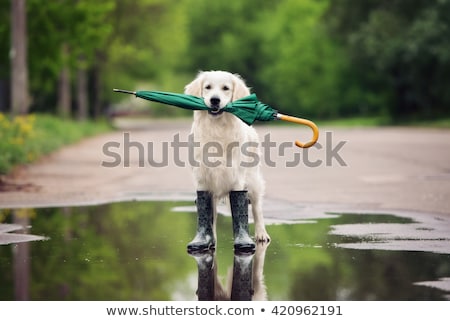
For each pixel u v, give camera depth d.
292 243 9.27
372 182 16.17
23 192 14.95
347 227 10.41
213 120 8.94
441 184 15.38
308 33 69.88
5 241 9.45
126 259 8.34
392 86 60.69
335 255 8.42
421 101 57.28
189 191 15.41
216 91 8.95
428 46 49.41
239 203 9.08
